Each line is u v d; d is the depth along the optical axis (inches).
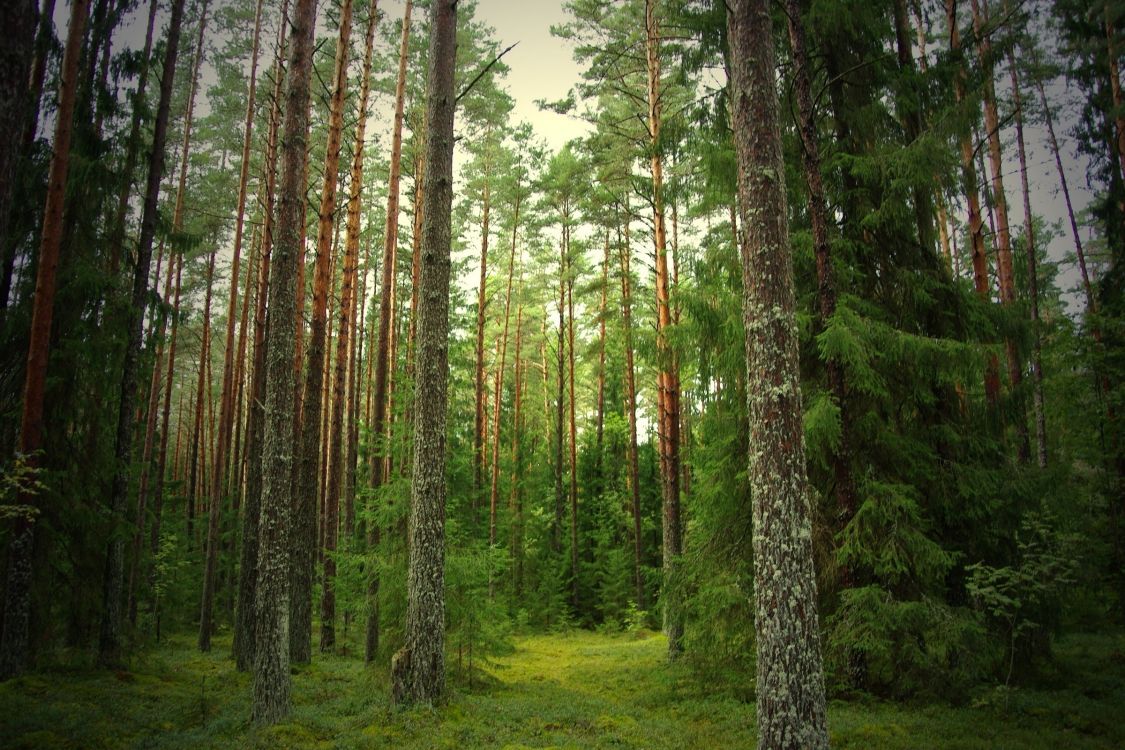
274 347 368.5
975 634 350.0
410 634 364.5
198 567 1069.1
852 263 422.3
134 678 459.8
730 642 408.8
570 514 1352.1
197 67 919.7
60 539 459.8
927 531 386.6
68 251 478.6
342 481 1080.2
